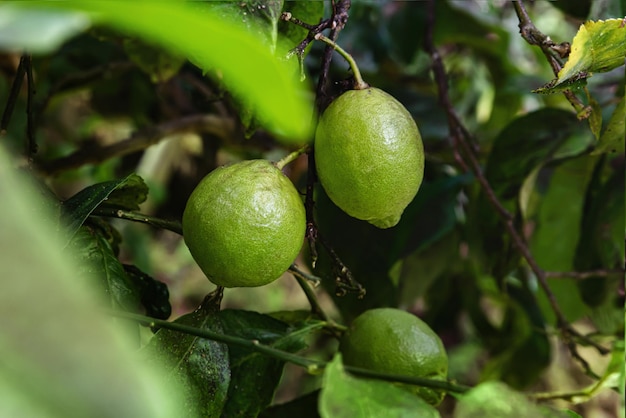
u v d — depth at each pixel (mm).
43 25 206
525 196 679
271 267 414
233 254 407
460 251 850
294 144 565
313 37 438
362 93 426
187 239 418
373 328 466
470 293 880
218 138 880
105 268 459
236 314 485
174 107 893
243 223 405
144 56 694
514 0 459
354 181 418
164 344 426
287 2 483
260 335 482
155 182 1076
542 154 646
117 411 211
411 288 789
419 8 862
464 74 1047
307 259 646
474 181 684
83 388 211
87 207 439
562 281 740
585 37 407
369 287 637
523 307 798
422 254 780
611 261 671
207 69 432
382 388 338
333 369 331
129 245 1051
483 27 848
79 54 864
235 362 471
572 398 435
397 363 456
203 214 409
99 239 470
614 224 667
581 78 438
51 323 213
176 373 424
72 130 1111
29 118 515
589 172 712
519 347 809
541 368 803
